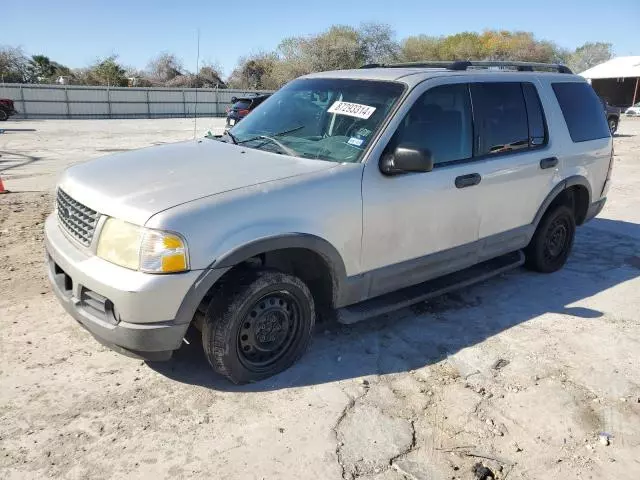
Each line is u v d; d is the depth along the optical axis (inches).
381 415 125.5
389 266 153.4
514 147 184.2
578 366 149.9
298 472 107.2
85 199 128.1
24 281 192.5
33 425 117.1
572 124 209.3
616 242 265.6
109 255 119.3
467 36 2522.1
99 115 1611.7
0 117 1323.8
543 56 2598.4
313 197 132.9
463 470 109.9
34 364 139.9
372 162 144.3
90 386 131.8
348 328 166.7
